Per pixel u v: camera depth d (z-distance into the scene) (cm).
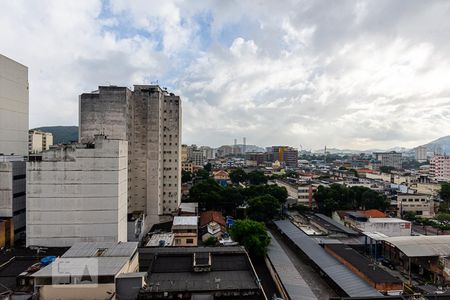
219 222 9988
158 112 10450
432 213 13175
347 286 5934
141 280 3800
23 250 5984
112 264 4147
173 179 11319
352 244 8762
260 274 7112
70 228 6353
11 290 4056
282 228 10419
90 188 6394
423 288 6269
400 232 9838
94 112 9456
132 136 10256
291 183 16275
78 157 6359
